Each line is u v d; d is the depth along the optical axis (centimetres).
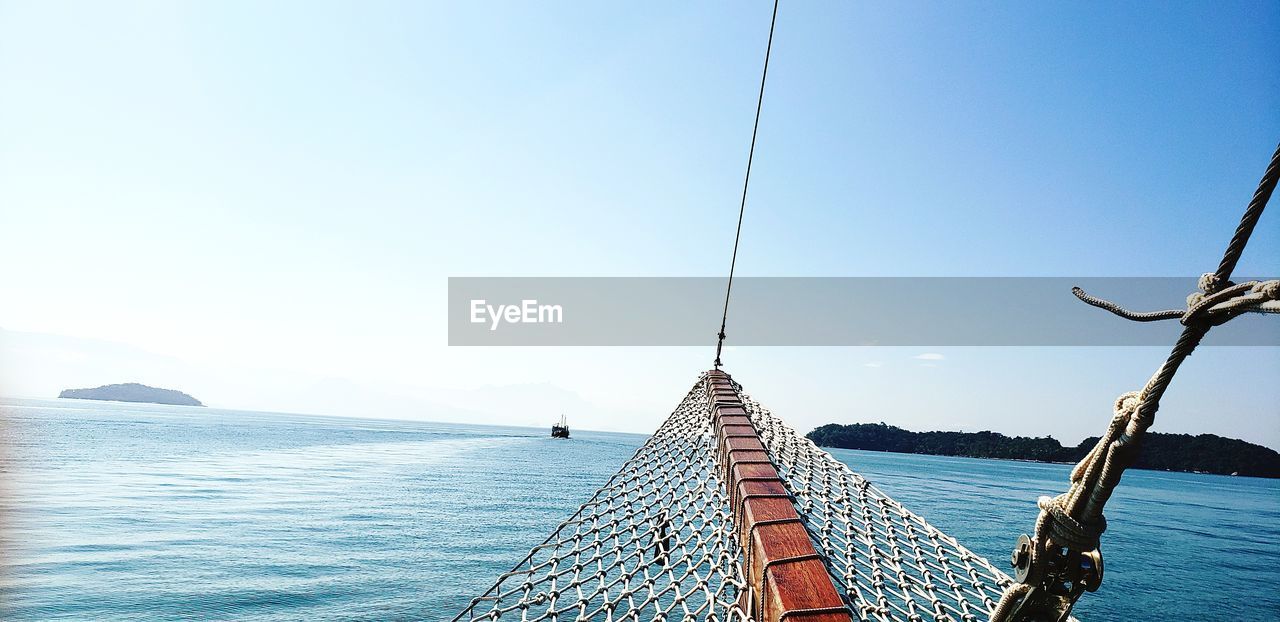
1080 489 238
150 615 2425
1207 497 13300
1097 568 247
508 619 2217
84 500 4694
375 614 2523
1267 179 168
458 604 2653
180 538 3681
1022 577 262
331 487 6316
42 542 3400
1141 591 3662
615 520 773
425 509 5181
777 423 1000
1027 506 7850
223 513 4528
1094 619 3067
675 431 1039
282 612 2519
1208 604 3484
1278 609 3469
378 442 14788
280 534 3938
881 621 507
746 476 596
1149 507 10156
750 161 1028
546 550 3603
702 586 562
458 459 10912
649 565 661
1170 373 202
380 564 3300
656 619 560
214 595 2677
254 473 7125
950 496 8469
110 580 2800
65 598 2550
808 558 439
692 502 750
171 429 13625
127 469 6675
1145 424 212
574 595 2120
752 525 497
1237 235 176
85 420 14088
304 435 15525
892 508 698
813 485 753
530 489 6944
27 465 6538
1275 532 7475
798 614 377
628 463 941
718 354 1151
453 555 3553
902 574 561
